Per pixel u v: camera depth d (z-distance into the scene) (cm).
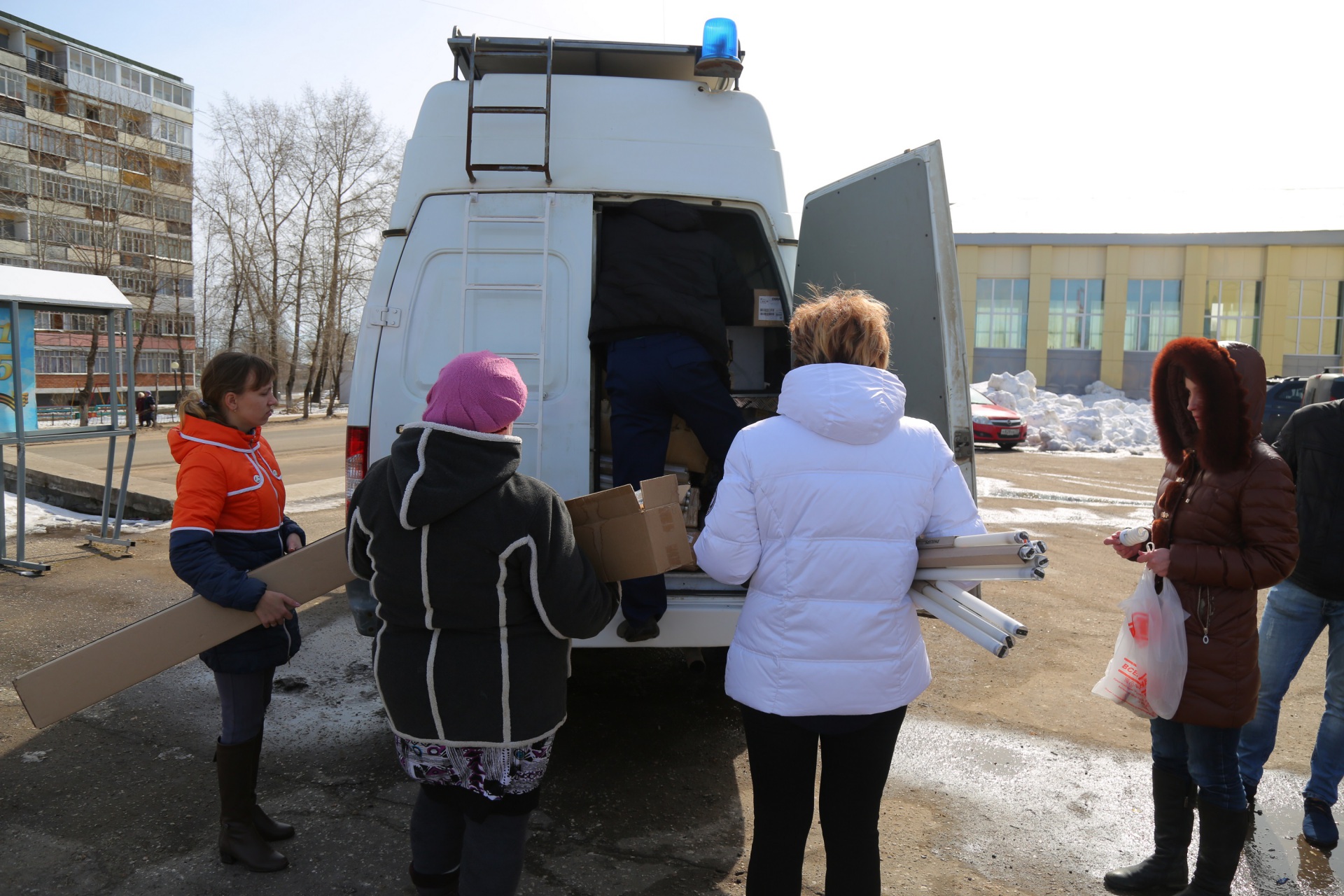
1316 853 285
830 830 192
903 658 188
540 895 249
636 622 304
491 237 358
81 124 5553
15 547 691
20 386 624
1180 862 259
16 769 322
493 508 177
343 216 4262
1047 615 574
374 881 253
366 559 195
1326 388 1400
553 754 350
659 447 338
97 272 4581
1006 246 3444
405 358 354
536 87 369
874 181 374
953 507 193
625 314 334
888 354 200
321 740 355
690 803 310
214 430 245
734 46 385
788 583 184
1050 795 324
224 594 227
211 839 275
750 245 497
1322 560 277
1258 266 3369
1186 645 238
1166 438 255
